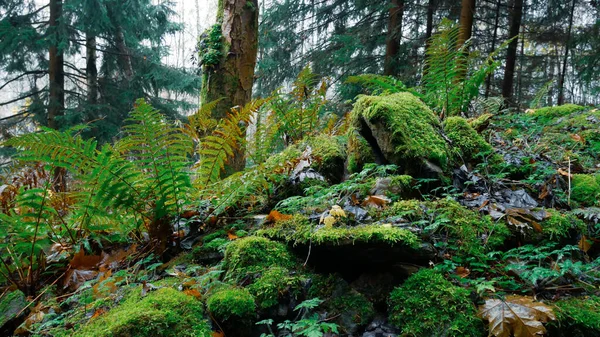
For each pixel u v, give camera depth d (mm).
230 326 1698
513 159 3014
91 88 12406
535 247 2041
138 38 13469
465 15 7461
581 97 14008
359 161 2996
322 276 1951
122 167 2248
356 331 1697
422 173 2650
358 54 10680
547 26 12219
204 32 4746
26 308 2092
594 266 1846
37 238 2473
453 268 1812
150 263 2398
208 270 2109
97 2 10945
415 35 10969
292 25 11992
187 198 2539
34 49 11305
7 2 11297
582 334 1509
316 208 2391
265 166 2814
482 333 1538
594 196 2594
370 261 1941
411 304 1692
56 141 2074
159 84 13141
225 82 4648
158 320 1587
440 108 4488
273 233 2172
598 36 9352
